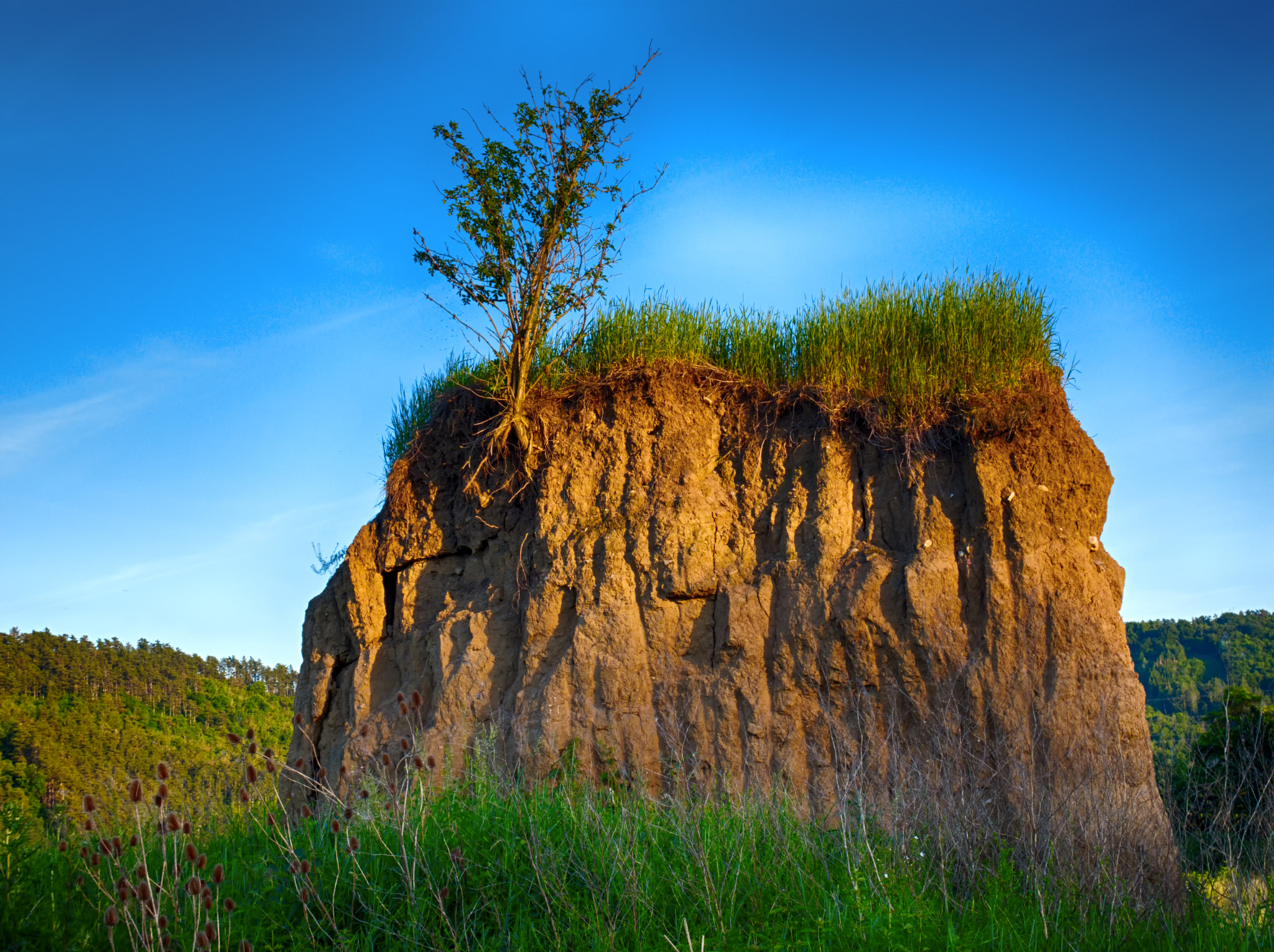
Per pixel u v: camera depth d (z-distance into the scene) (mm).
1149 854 7082
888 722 8625
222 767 7406
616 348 10633
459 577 10594
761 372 10430
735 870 6023
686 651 9352
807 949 5250
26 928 4930
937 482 9375
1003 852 6902
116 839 5113
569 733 8977
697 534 9664
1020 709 8391
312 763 10141
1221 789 6770
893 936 5344
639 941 5273
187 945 5000
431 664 9875
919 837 7070
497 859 6047
